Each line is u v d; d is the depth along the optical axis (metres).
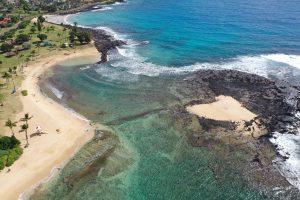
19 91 102.31
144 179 67.25
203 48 135.88
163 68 118.75
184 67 118.69
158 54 132.62
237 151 73.69
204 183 66.12
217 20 175.75
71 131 81.62
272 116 85.25
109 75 114.69
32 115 88.19
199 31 159.12
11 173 68.19
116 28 175.00
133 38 155.25
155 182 66.56
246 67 115.25
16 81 109.56
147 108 92.38
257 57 123.06
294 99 92.50
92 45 143.38
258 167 69.06
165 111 90.12
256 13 183.38
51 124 84.38
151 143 77.56
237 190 64.38
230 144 75.81
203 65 119.25
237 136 78.19
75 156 73.31
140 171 69.25
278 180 65.75
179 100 95.56
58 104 95.69
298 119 83.75
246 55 125.62
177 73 113.88
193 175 68.06
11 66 121.75
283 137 77.38
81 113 90.94
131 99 97.88
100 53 135.12
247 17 176.62
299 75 107.19
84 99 98.88
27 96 99.12
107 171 69.56
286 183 65.06
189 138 78.62
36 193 64.12
